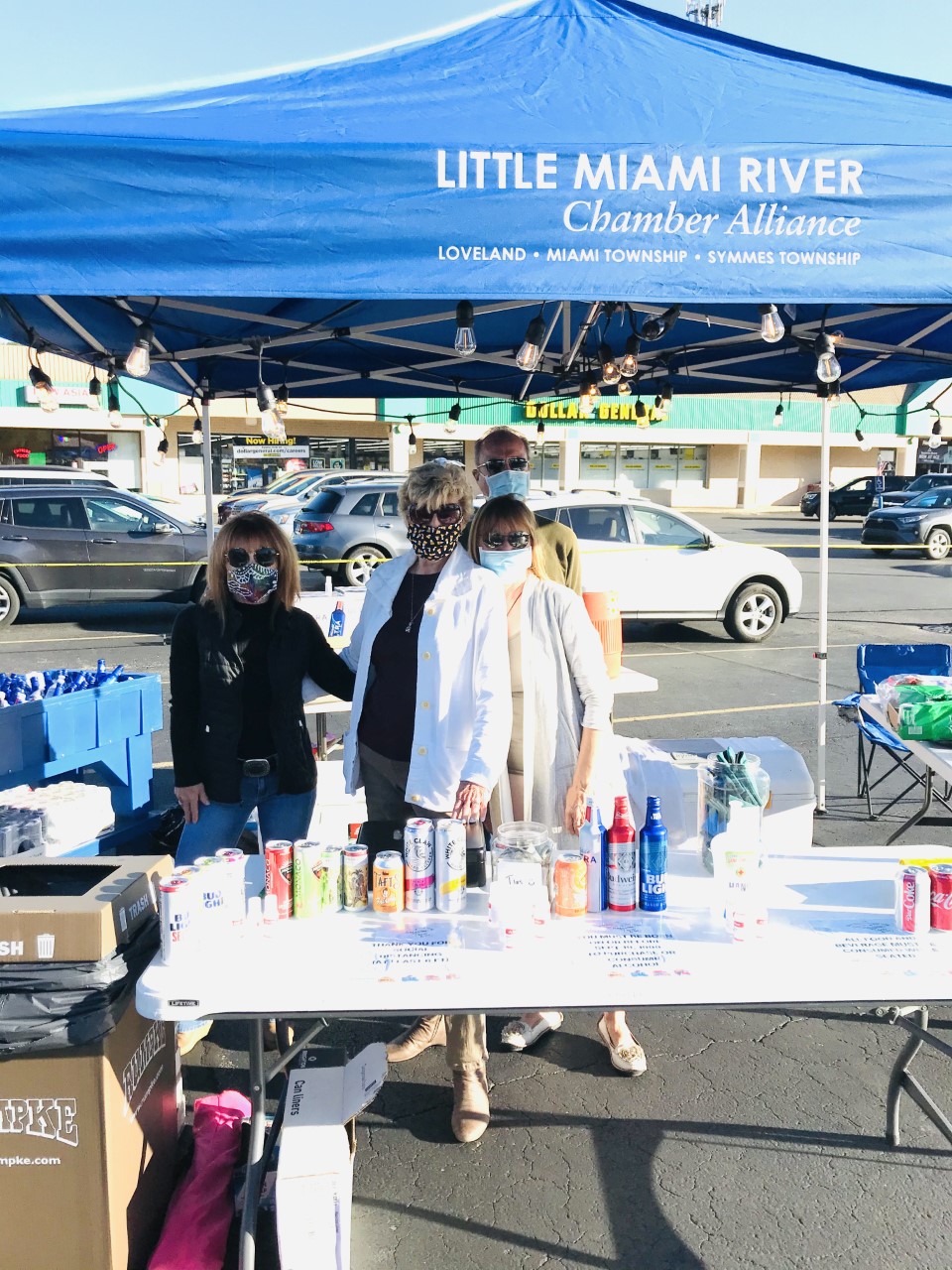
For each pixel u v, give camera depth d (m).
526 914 2.21
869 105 2.84
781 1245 2.39
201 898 2.17
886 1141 2.79
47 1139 2.08
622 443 32.91
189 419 26.02
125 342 4.55
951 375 5.48
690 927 2.33
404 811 2.90
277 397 5.60
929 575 16.86
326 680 3.09
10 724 4.14
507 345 5.69
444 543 2.71
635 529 10.65
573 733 2.87
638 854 2.43
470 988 2.04
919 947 2.22
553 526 3.47
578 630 2.82
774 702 8.15
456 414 6.88
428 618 2.71
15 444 25.36
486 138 2.44
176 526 12.05
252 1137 2.23
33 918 2.05
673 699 8.26
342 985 2.04
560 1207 2.53
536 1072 3.17
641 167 2.47
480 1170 2.68
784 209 2.53
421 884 2.40
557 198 2.45
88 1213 2.10
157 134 2.31
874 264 2.58
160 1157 2.41
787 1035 3.41
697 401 32.03
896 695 3.58
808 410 32.81
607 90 2.79
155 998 2.00
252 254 2.36
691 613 10.70
